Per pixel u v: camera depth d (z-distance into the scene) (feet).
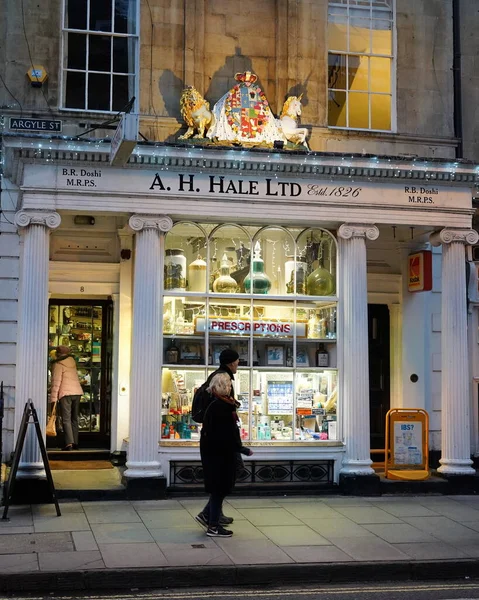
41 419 36.83
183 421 39.70
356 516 35.35
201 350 40.32
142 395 38.32
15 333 41.37
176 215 39.29
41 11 42.09
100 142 37.24
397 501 38.86
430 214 41.55
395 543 30.83
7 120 41.22
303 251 41.98
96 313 48.08
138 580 26.20
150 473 37.99
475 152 46.65
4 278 41.52
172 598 25.13
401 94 45.96
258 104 40.93
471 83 47.09
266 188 39.78
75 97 42.57
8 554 27.86
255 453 39.60
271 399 40.86
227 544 29.94
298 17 44.29
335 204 40.40
